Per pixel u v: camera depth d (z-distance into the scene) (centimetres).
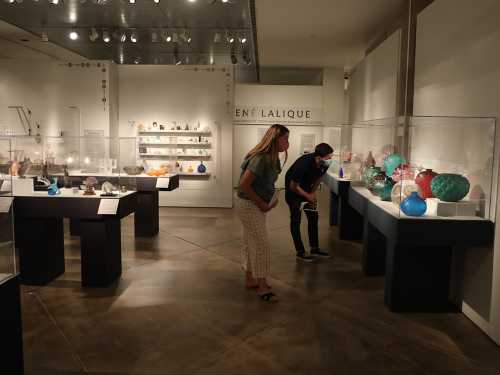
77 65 943
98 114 946
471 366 291
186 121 970
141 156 968
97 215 425
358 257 562
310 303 401
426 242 342
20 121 963
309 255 549
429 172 378
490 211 338
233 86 957
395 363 294
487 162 341
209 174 973
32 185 450
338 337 331
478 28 371
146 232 669
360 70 954
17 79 955
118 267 472
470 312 366
